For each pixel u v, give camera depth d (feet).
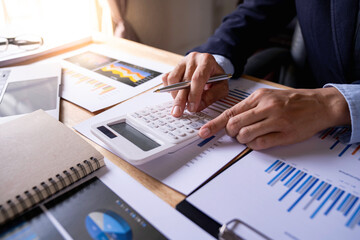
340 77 2.13
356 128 1.23
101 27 3.42
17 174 1.02
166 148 1.18
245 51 2.16
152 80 1.95
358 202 0.96
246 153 1.23
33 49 2.41
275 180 1.06
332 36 2.07
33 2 3.01
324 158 1.18
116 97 1.73
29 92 1.73
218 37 2.19
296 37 2.77
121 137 1.26
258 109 1.29
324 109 1.30
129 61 2.25
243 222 0.89
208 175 1.10
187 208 0.96
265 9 2.46
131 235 0.87
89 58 2.33
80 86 1.87
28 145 1.17
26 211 0.95
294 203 0.96
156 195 1.02
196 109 1.48
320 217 0.90
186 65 1.76
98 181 1.08
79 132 1.40
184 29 5.30
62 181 1.02
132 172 1.13
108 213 0.95
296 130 1.24
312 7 2.14
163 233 0.88
